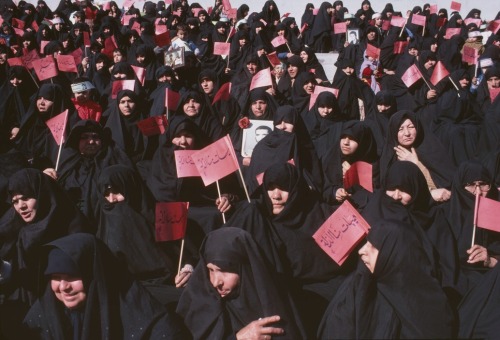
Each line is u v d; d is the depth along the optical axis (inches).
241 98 380.2
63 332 131.0
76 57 485.7
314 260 172.7
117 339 127.5
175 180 235.5
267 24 677.9
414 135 237.5
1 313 156.6
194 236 215.6
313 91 362.0
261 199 179.3
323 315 149.4
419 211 175.8
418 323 122.3
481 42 578.2
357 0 824.3
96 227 186.7
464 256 185.3
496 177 238.7
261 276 136.6
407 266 124.2
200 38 587.5
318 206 177.8
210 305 139.3
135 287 132.1
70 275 126.8
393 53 567.2
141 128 267.6
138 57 445.1
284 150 238.8
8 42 578.9
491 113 318.3
